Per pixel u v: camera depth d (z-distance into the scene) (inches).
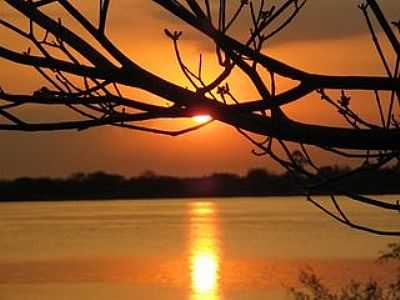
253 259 4261.8
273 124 235.3
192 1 242.1
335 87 229.1
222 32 234.5
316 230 6692.9
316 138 234.1
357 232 5821.9
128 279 3639.3
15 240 6476.4
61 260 4601.4
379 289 1282.0
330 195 272.8
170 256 4815.5
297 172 265.1
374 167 260.7
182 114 229.6
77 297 3058.6
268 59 232.2
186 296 3070.9
